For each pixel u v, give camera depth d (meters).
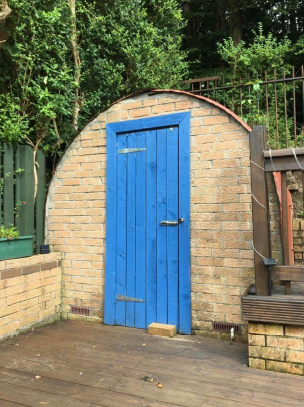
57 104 4.55
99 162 4.04
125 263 3.83
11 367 2.71
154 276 3.67
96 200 4.04
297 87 8.59
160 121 3.70
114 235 3.89
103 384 2.42
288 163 2.69
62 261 4.19
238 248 3.31
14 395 2.27
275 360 2.61
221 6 11.63
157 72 6.23
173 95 3.66
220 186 3.41
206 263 3.43
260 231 2.74
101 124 4.05
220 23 12.24
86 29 5.70
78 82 5.29
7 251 3.45
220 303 3.36
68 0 5.20
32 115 4.70
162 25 7.28
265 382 2.43
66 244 4.18
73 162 4.19
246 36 11.50
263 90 7.25
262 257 2.72
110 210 3.92
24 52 4.45
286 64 8.40
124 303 3.81
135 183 3.84
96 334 3.53
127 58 5.94
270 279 2.69
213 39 11.34
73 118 5.31
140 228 3.78
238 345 3.18
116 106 3.98
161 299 3.62
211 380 2.47
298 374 2.53
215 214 3.42
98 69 5.67
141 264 3.75
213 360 2.83
